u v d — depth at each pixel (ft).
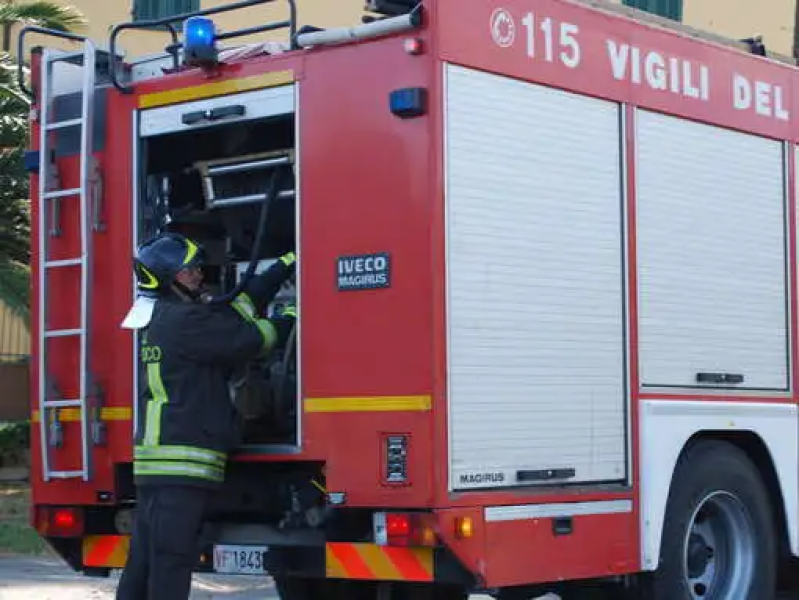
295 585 30.50
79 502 28.07
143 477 25.32
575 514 25.59
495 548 24.00
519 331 24.84
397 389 23.75
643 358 27.37
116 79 28.50
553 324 25.53
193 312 25.40
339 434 24.43
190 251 26.22
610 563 26.23
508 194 24.82
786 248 31.27
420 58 23.82
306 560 25.48
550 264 25.55
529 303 25.07
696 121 29.17
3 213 58.34
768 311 30.66
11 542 48.26
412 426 23.53
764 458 30.60
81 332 27.99
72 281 28.53
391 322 23.90
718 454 29.32
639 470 27.02
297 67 25.45
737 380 29.66
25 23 62.85
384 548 24.27
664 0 73.41
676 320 28.25
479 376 24.06
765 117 30.99
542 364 25.25
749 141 30.55
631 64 27.68
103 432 27.73
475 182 24.23
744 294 30.07
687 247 28.66
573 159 26.21
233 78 26.45
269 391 26.48
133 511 27.81
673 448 27.73
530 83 25.43
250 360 26.20
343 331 24.48
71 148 28.78
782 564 32.83
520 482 24.62
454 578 23.66
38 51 29.14
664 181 28.22
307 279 24.99
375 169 24.25
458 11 24.14
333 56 24.97
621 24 27.61
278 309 27.35
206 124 26.81
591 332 26.32
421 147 23.71
